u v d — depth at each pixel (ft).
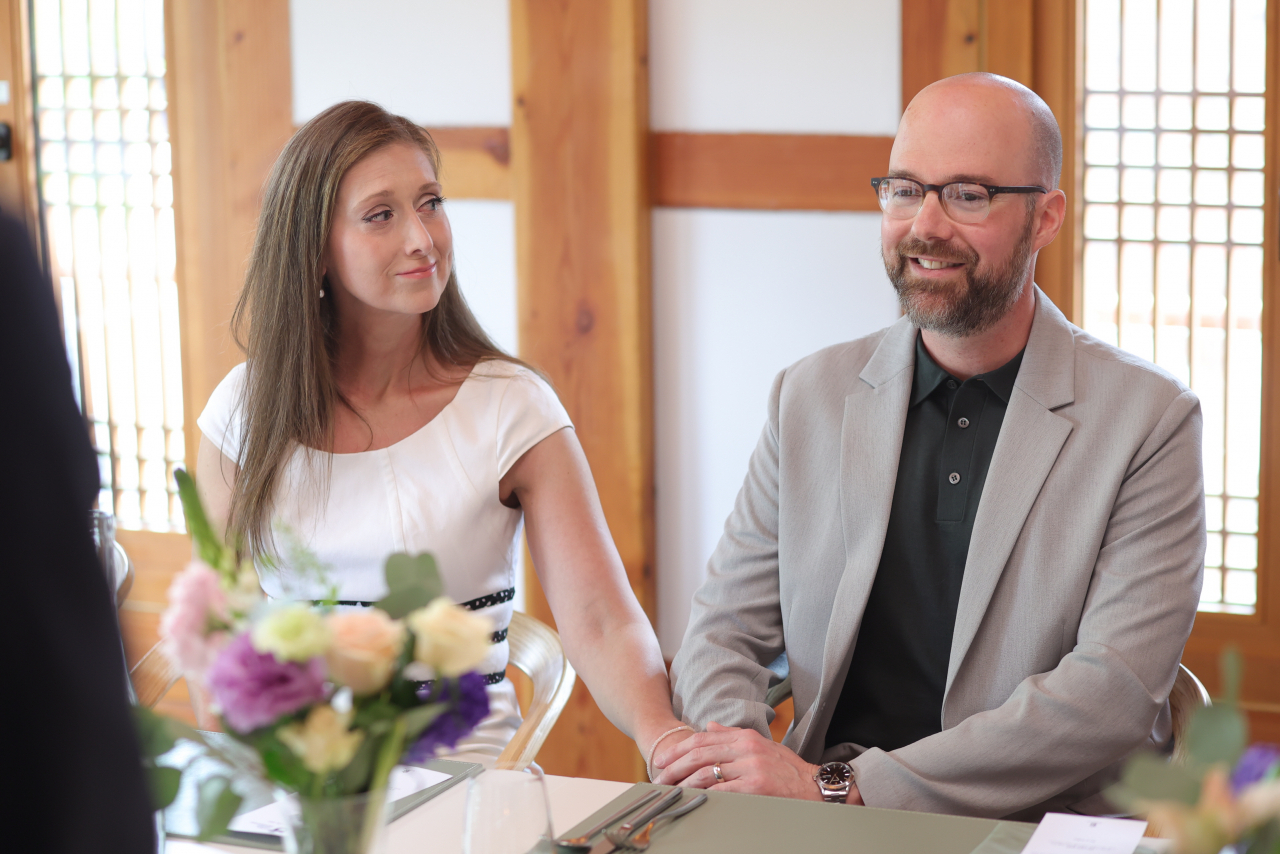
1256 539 9.38
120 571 5.46
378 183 5.64
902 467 5.67
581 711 10.11
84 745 2.18
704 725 5.38
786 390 6.05
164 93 11.51
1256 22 8.91
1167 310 9.41
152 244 11.82
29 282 2.22
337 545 5.87
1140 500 5.17
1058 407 5.38
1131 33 9.16
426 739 2.74
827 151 9.48
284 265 5.80
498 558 6.04
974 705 5.29
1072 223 9.30
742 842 3.66
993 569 5.26
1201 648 9.52
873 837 3.68
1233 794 2.21
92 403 12.26
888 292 9.52
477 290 10.32
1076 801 5.31
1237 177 9.11
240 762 2.83
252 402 5.96
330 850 2.66
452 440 5.98
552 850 3.06
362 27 10.32
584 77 9.66
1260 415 9.26
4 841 2.16
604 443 9.98
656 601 10.28
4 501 2.14
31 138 11.84
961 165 5.32
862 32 9.30
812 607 5.71
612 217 9.73
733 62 9.61
